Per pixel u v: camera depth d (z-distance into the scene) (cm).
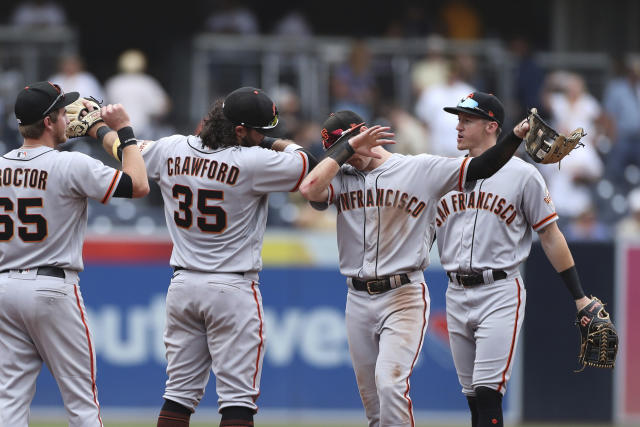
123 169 1984
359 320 2109
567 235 4003
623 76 4753
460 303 2252
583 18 5775
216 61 4612
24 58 4603
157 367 3297
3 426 1966
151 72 5666
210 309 1997
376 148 2114
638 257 3356
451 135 4419
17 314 1958
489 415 2161
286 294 3319
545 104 4722
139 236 3306
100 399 3272
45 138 1994
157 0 5988
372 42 4716
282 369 3306
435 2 5875
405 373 2038
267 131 2031
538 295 3322
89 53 6019
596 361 2177
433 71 4566
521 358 3316
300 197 3909
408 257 2066
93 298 3281
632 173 4628
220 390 2025
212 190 1989
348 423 3297
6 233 1964
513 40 5206
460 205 2241
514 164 2220
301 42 4666
